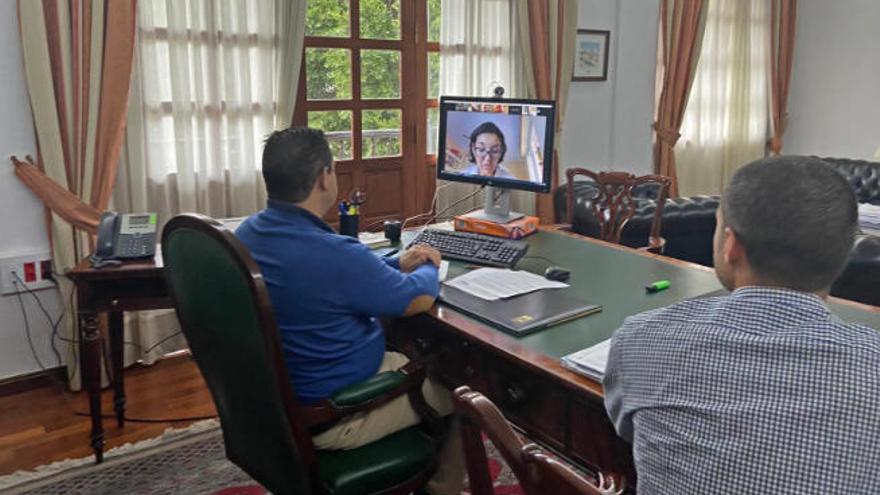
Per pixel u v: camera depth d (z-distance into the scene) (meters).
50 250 3.12
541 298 1.84
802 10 6.43
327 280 1.61
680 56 5.35
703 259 3.54
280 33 3.55
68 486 2.38
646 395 0.93
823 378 0.79
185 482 2.40
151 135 3.29
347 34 3.92
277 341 1.45
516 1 4.37
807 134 6.57
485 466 1.00
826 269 0.87
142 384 3.20
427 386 1.86
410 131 4.28
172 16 3.23
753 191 0.90
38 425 2.82
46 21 2.93
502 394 1.63
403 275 1.75
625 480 1.33
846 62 6.21
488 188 2.59
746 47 5.98
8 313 3.06
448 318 1.74
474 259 2.20
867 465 0.76
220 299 1.48
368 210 4.20
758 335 0.85
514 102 2.44
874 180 5.25
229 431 1.75
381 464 1.67
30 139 3.02
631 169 5.34
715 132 5.98
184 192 3.38
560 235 2.58
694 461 0.84
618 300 1.85
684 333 0.91
